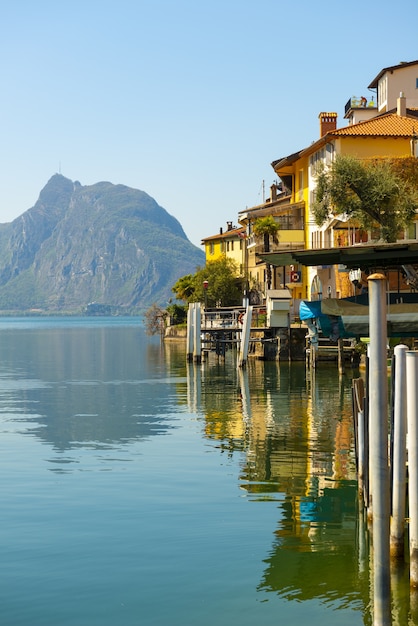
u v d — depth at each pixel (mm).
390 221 47094
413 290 27562
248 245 89625
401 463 14297
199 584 14648
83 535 17359
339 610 13523
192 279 119562
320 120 76125
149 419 35219
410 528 13500
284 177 85812
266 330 66938
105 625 13055
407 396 13102
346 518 18516
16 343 127312
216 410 37812
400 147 65188
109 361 77562
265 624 13047
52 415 37375
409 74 82312
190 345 71688
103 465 24703
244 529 17734
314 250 21203
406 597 13453
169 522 18281
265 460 25172
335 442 28219
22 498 20516
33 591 14398
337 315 21406
